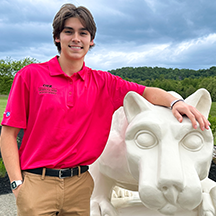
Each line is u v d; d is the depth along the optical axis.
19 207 1.48
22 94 1.56
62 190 1.54
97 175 2.07
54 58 1.66
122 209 1.95
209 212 1.73
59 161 1.53
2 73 18.91
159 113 1.49
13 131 1.58
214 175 4.73
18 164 1.54
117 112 2.12
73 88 1.60
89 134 1.66
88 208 1.67
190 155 1.38
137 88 1.77
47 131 1.54
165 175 1.25
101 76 1.76
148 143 1.40
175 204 1.28
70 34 1.59
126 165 1.76
